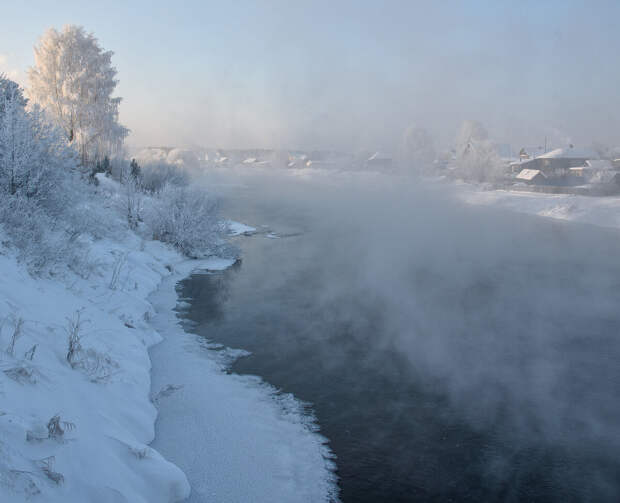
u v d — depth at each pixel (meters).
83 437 5.88
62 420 5.86
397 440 8.93
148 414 8.62
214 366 11.88
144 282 18.70
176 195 27.20
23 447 4.92
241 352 13.04
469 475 7.93
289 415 9.62
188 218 26.58
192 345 13.27
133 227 26.31
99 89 37.75
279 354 13.05
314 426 9.27
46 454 5.09
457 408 10.30
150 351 12.41
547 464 8.32
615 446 8.92
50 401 6.16
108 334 10.83
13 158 13.97
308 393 10.74
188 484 6.63
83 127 36.97
